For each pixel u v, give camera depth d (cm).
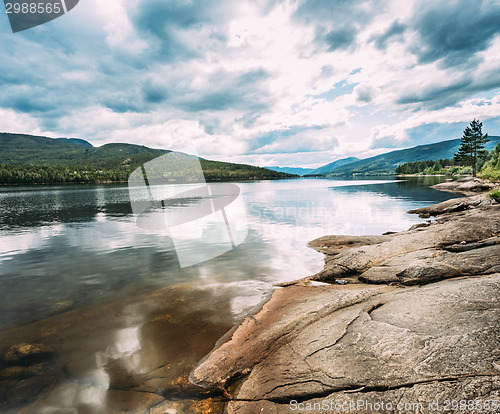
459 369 263
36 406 299
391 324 365
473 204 1711
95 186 9100
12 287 664
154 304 554
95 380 340
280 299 562
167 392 322
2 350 403
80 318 499
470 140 7962
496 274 488
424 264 597
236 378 344
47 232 1405
